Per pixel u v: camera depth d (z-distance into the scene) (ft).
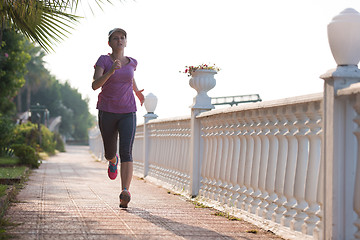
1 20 17.94
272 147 13.04
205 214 15.07
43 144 91.30
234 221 13.76
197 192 19.75
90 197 18.25
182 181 21.86
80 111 277.44
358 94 8.89
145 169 30.22
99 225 12.05
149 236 10.95
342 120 9.46
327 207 9.68
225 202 16.26
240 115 14.96
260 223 12.97
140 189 23.15
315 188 10.76
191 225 12.78
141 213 14.60
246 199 14.69
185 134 21.90
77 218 12.99
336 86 9.48
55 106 246.47
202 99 19.98
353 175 9.35
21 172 28.71
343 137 9.45
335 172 9.47
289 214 11.80
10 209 14.20
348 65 9.59
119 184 24.84
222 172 16.98
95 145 81.35
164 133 25.98
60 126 250.78
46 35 18.70
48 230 11.11
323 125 9.86
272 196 12.98
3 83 60.70
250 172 14.55
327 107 9.71
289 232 11.50
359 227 9.18
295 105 11.48
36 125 86.38
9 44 59.31
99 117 16.29
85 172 35.27
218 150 17.69
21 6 16.92
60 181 25.82
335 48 9.61
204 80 19.79
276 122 12.73
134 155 35.42
